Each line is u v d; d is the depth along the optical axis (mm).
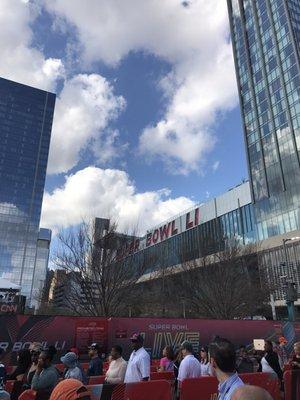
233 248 34469
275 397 7828
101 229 24875
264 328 15719
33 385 5828
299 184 58344
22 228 142000
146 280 32438
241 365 9859
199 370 7113
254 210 66375
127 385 6277
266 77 70750
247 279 32156
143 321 13500
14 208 143250
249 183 69250
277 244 56844
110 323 12883
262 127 69312
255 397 1738
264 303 35125
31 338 11523
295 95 62750
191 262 34594
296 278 47906
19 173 149250
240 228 69438
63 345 11875
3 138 151625
